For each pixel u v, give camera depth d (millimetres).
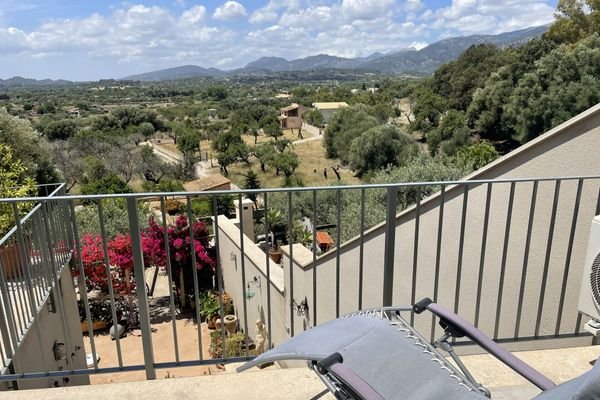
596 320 2258
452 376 1417
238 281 8945
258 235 15055
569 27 23062
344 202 12250
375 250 4355
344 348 1500
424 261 3820
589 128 2432
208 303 9328
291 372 2143
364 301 4668
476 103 26156
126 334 8695
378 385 1362
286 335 6656
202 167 39531
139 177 32406
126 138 37781
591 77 17938
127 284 8953
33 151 14375
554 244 2693
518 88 20688
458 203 3391
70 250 5316
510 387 2031
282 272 7105
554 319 2740
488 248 3172
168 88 146750
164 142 49812
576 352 2316
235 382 2074
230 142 41406
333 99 76500
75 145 31203
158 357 7762
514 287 2986
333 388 1345
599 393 817
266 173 35688
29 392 2018
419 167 13203
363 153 25719
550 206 2689
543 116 19172
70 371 2227
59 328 4730
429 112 34531
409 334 1590
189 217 2209
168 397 1979
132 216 2057
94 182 26188
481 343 1545
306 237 14547
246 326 2336
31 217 3832
